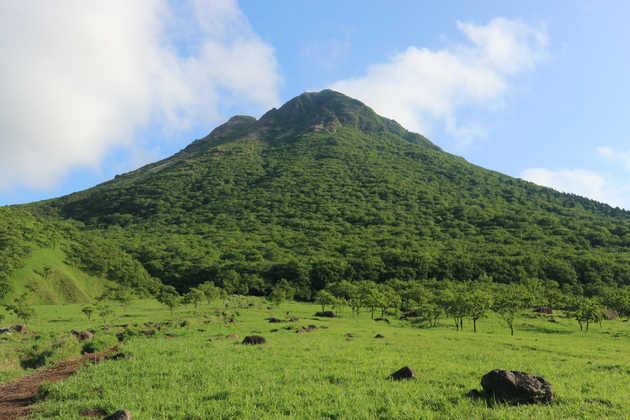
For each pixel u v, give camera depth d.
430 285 118.62
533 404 13.98
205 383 17.66
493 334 53.19
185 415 13.41
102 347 31.48
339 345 31.30
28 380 21.50
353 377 18.78
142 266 161.25
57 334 39.56
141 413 13.48
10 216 164.38
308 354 25.66
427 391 15.91
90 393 16.42
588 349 38.50
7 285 97.69
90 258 144.38
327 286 115.31
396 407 13.73
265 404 14.48
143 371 19.98
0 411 15.74
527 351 34.25
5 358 26.75
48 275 118.25
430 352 29.14
